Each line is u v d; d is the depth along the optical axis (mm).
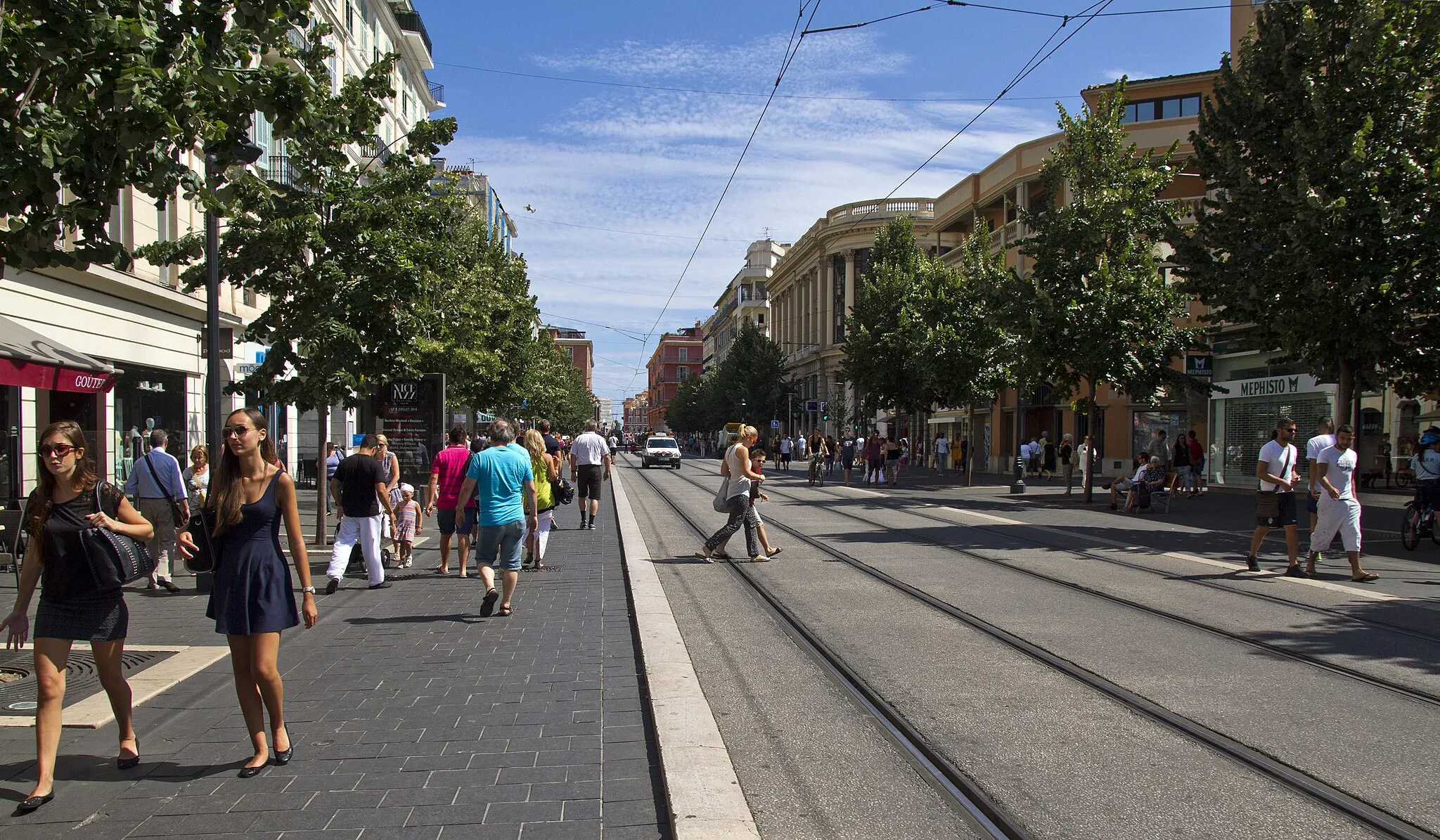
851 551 13984
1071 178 24500
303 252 13633
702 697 5969
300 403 13500
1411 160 14836
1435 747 5176
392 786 4688
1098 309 22969
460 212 23031
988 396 33375
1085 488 24172
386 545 13250
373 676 6879
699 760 4793
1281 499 11414
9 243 5516
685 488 33375
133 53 5238
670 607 9625
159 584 11102
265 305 26688
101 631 4754
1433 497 13945
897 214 67000
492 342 30719
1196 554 13477
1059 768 4875
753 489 13234
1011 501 25219
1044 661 7133
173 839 4078
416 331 13812
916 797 4531
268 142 23938
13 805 4453
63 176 5488
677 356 188000
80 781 4770
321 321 12797
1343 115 15672
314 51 13477
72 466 4707
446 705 6105
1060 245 23922
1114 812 4305
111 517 4824
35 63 5398
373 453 11438
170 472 11062
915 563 12586
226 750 5258
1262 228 16406
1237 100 17250
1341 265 15211
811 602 9703
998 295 24719
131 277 18406
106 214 5738
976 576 11422
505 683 6664
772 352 75375
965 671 6879
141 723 5754
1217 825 4168
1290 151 16453
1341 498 10930
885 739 5402
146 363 19781
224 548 4992
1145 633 8109
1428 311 15289
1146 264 23281
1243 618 8703
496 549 9227
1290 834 4074
